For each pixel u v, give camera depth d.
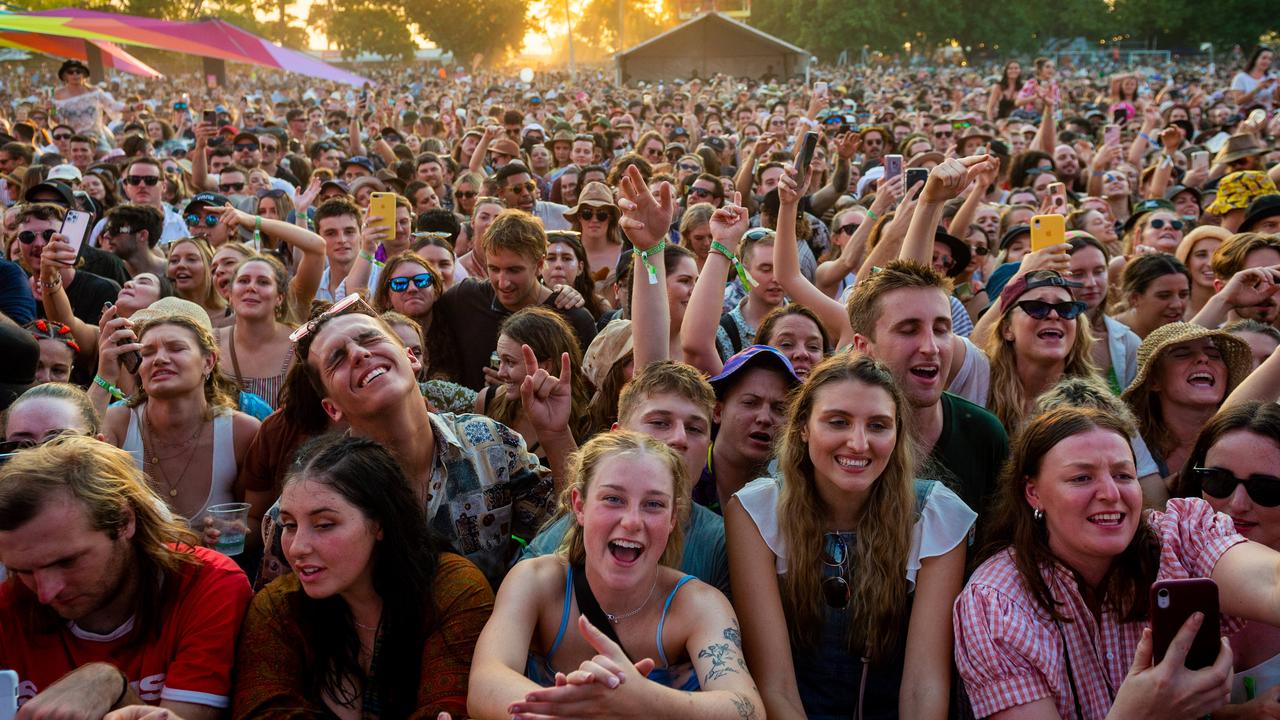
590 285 6.27
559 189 10.20
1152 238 7.08
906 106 25.11
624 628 2.72
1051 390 3.27
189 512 3.86
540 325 4.22
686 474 2.83
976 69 68.12
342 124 18.61
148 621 2.73
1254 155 9.63
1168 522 2.88
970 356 4.04
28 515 2.48
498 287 5.35
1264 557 2.64
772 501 3.02
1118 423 2.81
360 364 3.17
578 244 6.21
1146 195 10.06
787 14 72.06
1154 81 45.09
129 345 3.85
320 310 4.73
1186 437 4.10
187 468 3.89
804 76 45.16
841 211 7.73
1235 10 67.44
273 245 8.12
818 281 6.29
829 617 2.93
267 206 8.15
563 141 12.60
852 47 69.25
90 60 34.09
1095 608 2.82
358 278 5.88
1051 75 18.58
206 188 11.52
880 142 11.80
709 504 3.63
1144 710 2.38
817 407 2.90
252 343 5.23
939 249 5.33
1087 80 44.59
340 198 6.79
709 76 45.31
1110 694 2.77
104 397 3.94
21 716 2.39
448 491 3.39
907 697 2.81
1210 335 3.96
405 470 3.30
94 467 2.63
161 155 13.14
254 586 3.37
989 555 2.97
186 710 2.65
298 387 3.63
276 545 3.16
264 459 3.75
